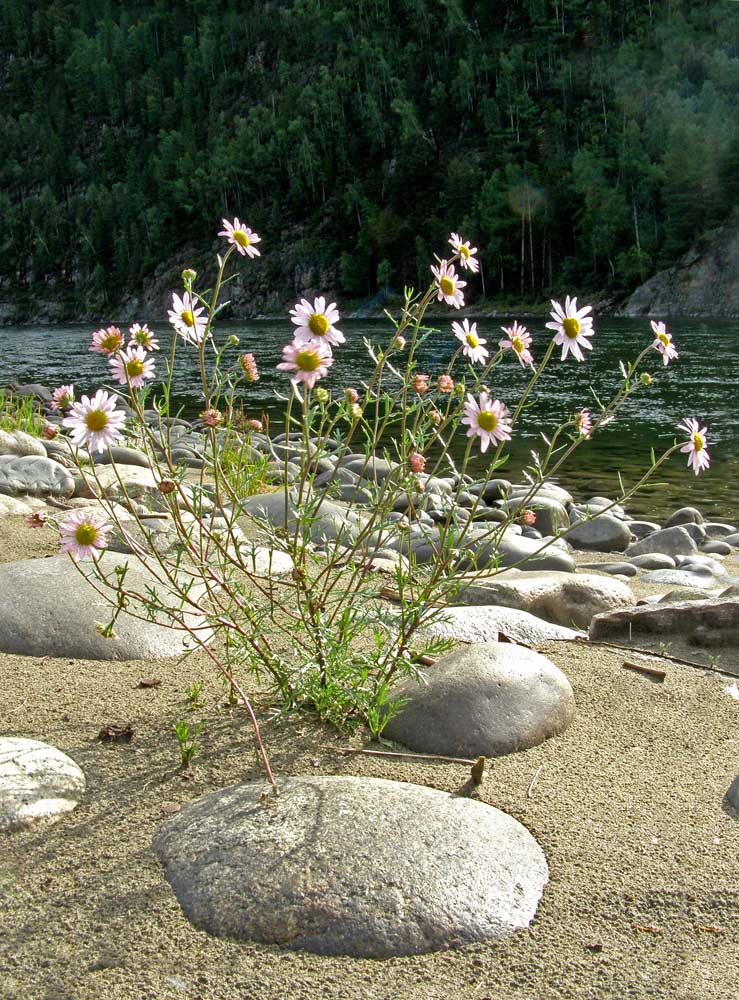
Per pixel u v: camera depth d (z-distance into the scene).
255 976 1.82
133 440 3.09
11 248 110.81
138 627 3.42
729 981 1.84
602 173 72.88
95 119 135.88
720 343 27.95
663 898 2.08
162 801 2.38
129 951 1.87
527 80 96.81
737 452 11.12
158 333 38.47
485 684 2.83
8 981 1.79
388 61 106.25
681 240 61.34
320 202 93.94
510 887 2.06
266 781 2.44
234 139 107.56
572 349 2.70
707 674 3.46
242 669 3.18
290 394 2.70
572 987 1.82
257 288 89.12
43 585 3.59
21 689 3.02
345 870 2.03
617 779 2.59
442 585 2.96
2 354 29.86
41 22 158.25
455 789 2.48
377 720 2.71
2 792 2.31
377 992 1.79
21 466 5.90
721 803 2.48
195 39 143.50
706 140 62.50
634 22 96.50
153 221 100.00
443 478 9.39
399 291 78.31
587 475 9.90
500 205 73.50
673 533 6.58
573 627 4.23
